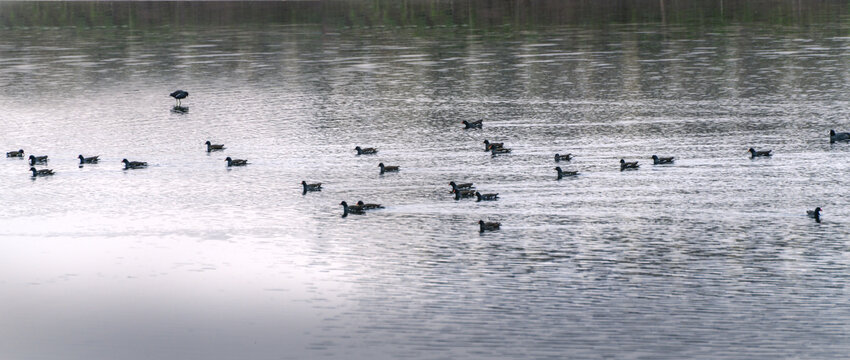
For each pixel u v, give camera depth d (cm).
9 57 19750
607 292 7219
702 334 6531
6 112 14312
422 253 8106
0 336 6794
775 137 11850
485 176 10419
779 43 19612
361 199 9681
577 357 6278
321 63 18338
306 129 12875
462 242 8338
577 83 15825
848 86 14938
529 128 12694
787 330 6556
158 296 7400
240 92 15562
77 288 7588
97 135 12769
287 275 7725
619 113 13475
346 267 7850
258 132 12750
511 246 8219
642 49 19300
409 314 6950
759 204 9212
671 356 6259
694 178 10156
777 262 7719
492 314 6906
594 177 10275
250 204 9625
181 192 10106
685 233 8450
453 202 9506
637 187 9875
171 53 19975
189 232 8838
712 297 7094
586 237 8400
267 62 18562
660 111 13538
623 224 8719
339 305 7138
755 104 13825
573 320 6794
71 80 16888
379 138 12294
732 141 11712
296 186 10225
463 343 6506
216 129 12975
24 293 7506
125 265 8050
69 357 6494
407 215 9144
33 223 9188
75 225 9106
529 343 6475
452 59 18538
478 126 12812
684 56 18262
